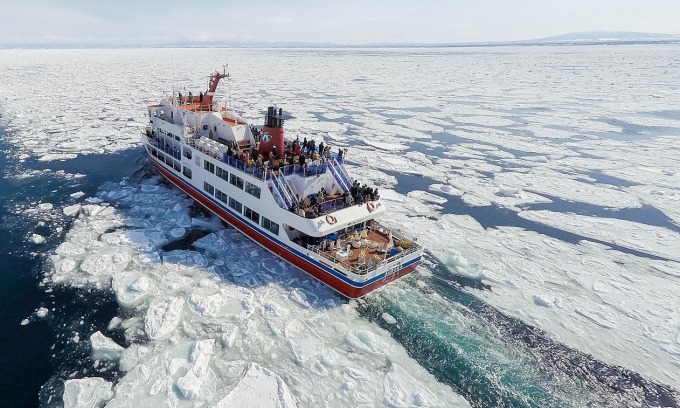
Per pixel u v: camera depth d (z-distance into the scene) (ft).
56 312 47.80
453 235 73.10
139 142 117.50
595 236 75.77
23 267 56.03
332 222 55.21
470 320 50.24
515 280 59.62
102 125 137.08
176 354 42.09
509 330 48.85
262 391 37.65
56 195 80.43
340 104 203.21
